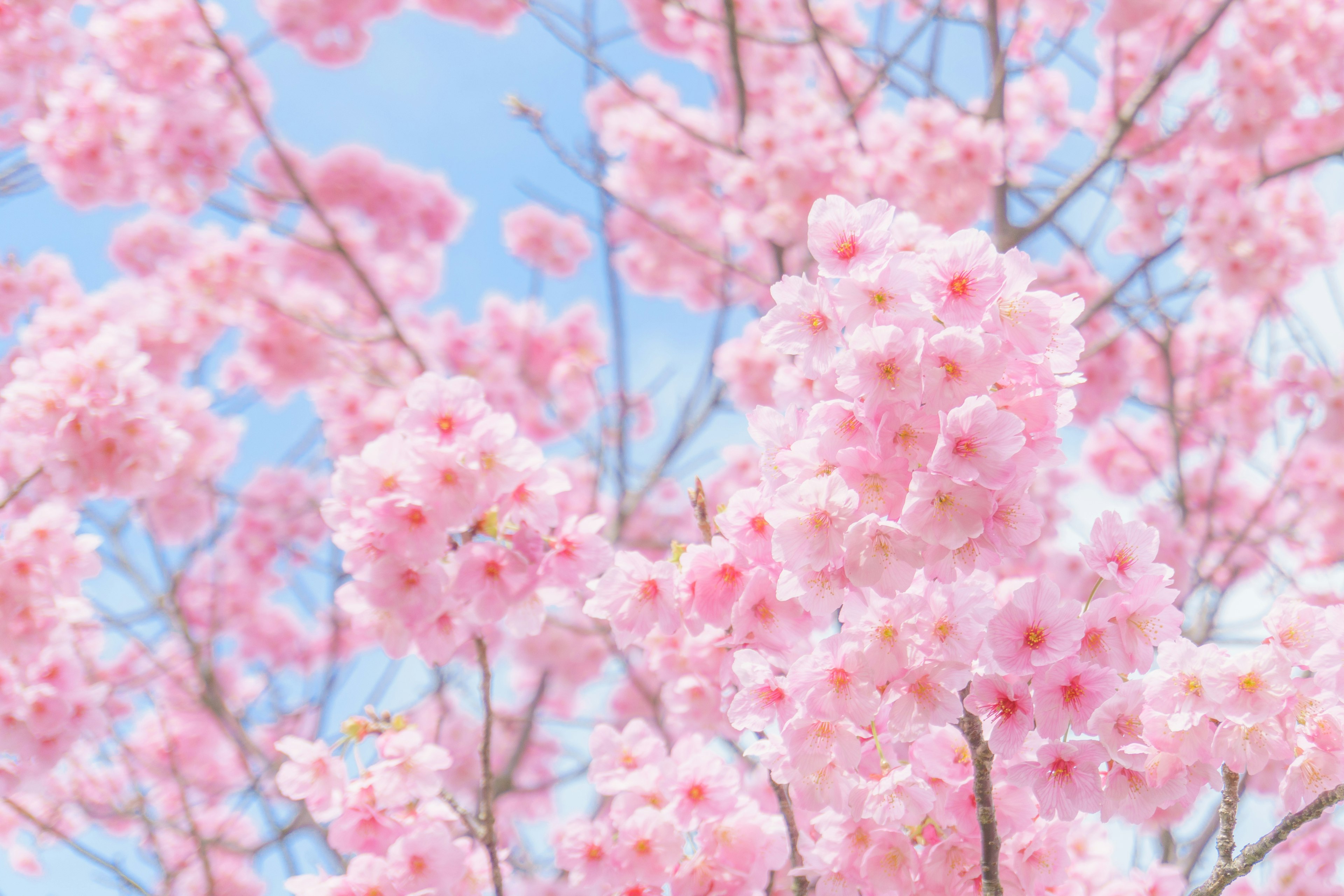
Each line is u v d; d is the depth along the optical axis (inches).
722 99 311.7
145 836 216.5
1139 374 314.2
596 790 116.1
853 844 94.7
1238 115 260.4
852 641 79.9
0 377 218.7
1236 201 255.9
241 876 255.9
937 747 91.8
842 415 76.2
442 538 102.9
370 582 104.8
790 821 103.6
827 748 84.7
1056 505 282.7
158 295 273.1
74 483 140.9
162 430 144.9
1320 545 286.4
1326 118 281.4
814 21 250.1
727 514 89.7
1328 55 262.4
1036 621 77.4
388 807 110.6
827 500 73.5
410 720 291.0
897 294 77.0
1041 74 304.8
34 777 144.2
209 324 274.5
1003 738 79.4
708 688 146.6
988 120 257.6
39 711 141.0
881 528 73.5
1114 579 80.7
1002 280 76.4
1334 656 81.7
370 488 104.4
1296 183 279.0
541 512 109.0
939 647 78.4
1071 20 280.2
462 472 102.7
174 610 226.7
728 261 247.3
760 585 89.6
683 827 111.0
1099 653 80.3
